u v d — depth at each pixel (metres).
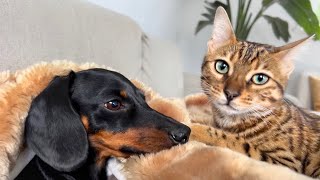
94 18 0.36
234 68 0.31
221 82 0.31
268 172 0.18
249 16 0.68
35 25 0.29
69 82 0.23
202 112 0.36
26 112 0.22
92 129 0.23
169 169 0.19
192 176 0.19
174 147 0.21
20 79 0.23
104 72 0.24
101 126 0.23
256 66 0.30
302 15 0.60
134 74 0.41
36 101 0.21
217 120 0.33
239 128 0.30
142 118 0.23
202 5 0.74
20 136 0.21
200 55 0.76
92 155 0.23
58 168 0.21
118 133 0.23
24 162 0.23
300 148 0.29
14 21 0.28
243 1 0.66
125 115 0.23
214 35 0.33
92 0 0.49
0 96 0.21
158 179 0.20
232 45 0.32
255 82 0.30
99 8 0.39
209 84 0.33
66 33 0.32
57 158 0.21
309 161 0.29
